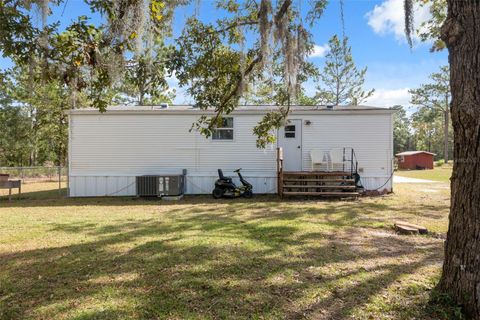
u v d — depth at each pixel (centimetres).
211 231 550
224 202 934
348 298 296
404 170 3019
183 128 1093
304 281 334
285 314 270
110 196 1085
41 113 1775
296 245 461
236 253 422
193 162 1096
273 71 502
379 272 357
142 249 446
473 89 240
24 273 365
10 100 1870
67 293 312
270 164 1093
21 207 876
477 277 248
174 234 531
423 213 730
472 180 249
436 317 257
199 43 502
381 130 1080
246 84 548
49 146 1925
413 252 430
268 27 427
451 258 267
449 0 253
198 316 267
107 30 353
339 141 1084
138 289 319
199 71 515
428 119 4738
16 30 311
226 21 512
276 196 1047
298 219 658
